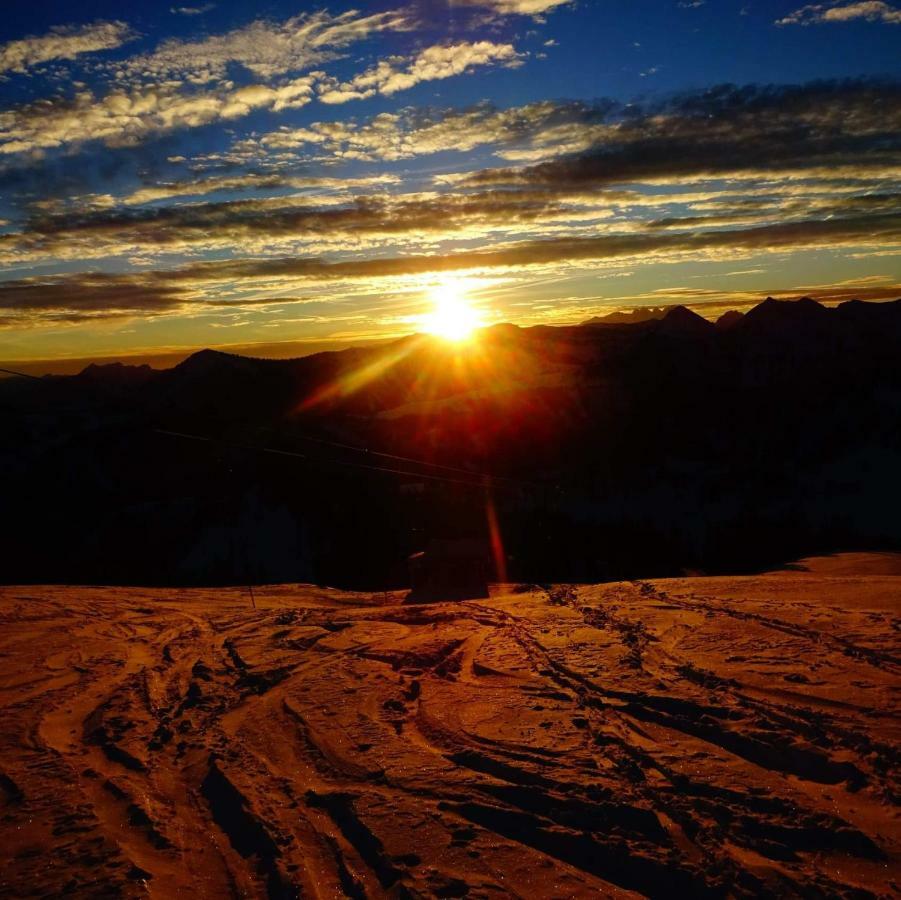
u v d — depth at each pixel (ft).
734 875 16.88
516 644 42.88
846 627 39.09
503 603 62.75
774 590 56.34
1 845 21.29
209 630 57.26
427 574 98.02
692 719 26.68
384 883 17.63
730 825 19.06
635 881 17.06
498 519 193.57
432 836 19.62
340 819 21.22
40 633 57.47
